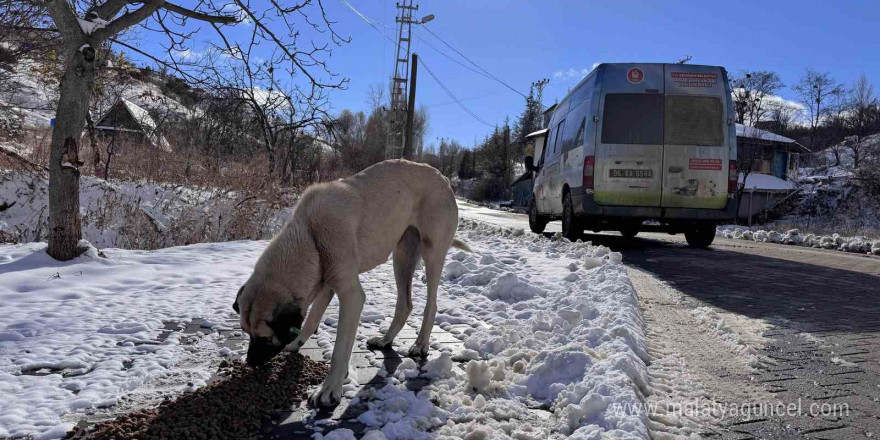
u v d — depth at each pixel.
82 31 6.75
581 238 13.87
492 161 63.62
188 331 4.57
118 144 14.45
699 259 10.00
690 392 3.51
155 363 3.71
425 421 2.95
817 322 5.34
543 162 15.85
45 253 6.77
